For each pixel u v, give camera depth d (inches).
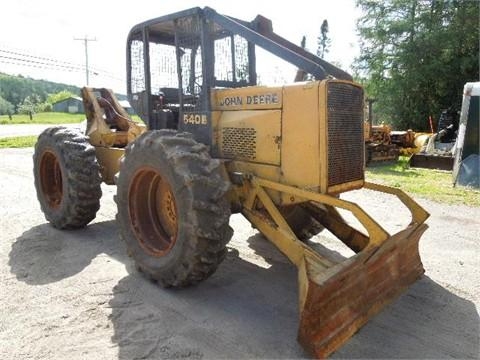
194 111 163.6
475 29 877.8
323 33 1973.4
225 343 114.2
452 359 109.2
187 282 136.9
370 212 255.4
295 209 175.8
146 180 154.5
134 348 111.1
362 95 140.7
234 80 175.8
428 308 134.6
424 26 923.4
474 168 350.9
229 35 170.7
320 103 127.0
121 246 187.5
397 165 518.9
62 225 204.5
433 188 339.6
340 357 108.9
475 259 177.5
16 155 502.0
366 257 117.7
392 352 111.7
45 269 161.2
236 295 142.6
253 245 191.5
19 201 267.1
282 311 132.2
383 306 128.0
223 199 134.3
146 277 151.6
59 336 116.1
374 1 970.7
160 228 157.5
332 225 166.2
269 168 142.9
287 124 136.6
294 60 133.2
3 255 175.3
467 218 243.8
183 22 162.4
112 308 131.6
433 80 903.7
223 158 157.8
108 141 221.6
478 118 357.1
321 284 103.7
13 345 111.9
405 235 134.9
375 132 546.6
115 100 249.9
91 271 159.6
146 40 177.0
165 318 126.5
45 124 1531.7
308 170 132.3
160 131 148.7
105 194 292.0
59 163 198.4
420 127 934.4
